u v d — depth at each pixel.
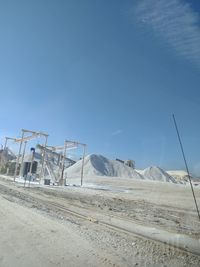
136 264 6.37
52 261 6.09
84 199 23.03
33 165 48.81
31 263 5.88
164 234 10.15
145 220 13.68
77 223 11.05
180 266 6.55
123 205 20.52
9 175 65.50
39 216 11.70
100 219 12.69
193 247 8.37
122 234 9.62
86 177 64.75
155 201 24.98
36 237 8.05
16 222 10.01
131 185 47.97
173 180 43.56
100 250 7.21
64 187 38.69
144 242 8.66
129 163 81.12
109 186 47.22
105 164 80.75
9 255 6.30
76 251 6.95
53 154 54.00
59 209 15.13
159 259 6.95
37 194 24.48
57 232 8.90
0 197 18.48
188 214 16.77
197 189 31.55
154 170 51.91
